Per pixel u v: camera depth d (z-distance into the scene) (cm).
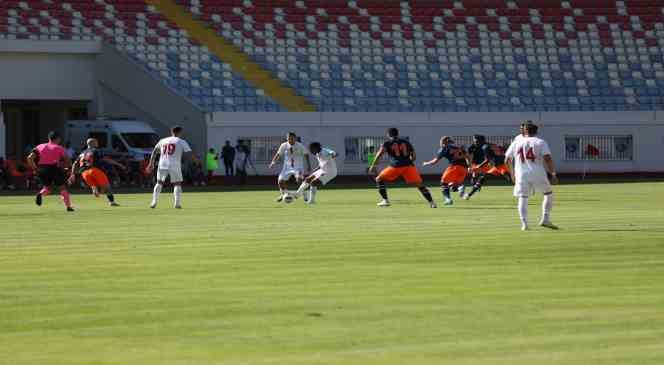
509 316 3152
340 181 15238
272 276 4072
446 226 6419
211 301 3462
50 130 17075
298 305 3372
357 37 17775
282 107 16200
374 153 16038
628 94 17675
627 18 18800
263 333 2916
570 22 18650
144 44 16550
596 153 16912
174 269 4303
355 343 2775
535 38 18338
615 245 5178
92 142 9356
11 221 7131
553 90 17550
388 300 3466
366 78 17138
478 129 16575
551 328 2961
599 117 16975
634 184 13350
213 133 15288
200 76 16300
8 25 16100
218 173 15288
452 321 3077
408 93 17075
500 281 3903
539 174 6050
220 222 6906
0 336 2897
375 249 5050
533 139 6050
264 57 17012
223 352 2675
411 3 18512
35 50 15838
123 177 14425
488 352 2647
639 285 3788
